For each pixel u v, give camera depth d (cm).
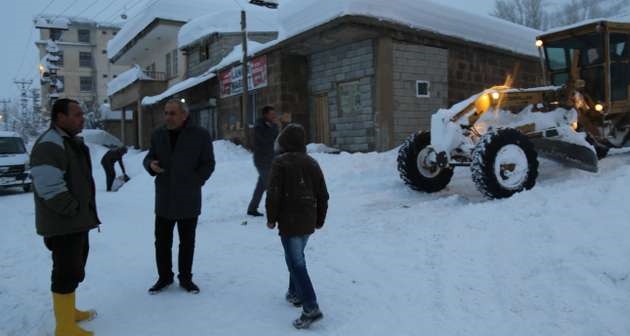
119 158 1388
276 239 619
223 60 1858
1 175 1503
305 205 378
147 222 802
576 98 875
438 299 415
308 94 1512
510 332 361
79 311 395
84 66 6362
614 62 945
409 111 1327
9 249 669
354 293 436
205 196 959
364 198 848
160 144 445
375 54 1284
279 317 395
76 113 366
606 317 361
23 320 412
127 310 416
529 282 422
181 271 455
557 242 466
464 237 527
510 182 704
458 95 1464
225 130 1830
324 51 1445
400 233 577
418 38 1345
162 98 2272
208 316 399
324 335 363
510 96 804
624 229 455
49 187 341
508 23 1650
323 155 1179
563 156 788
